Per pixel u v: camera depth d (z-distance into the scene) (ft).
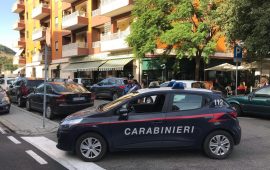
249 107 46.14
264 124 40.91
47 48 39.47
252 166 22.94
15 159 24.75
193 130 24.49
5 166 22.94
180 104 24.91
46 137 33.32
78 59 122.31
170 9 70.95
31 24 178.40
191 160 24.40
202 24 66.39
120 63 91.76
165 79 86.43
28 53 184.34
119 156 25.50
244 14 54.49
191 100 25.05
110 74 101.96
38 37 152.35
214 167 22.67
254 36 51.83
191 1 67.97
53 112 45.55
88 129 24.02
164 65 84.43
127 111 24.09
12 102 68.13
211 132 24.79
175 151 26.94
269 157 25.38
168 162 23.89
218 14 61.11
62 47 127.13
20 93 61.36
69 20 118.73
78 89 48.39
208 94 25.35
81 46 115.65
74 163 23.72
